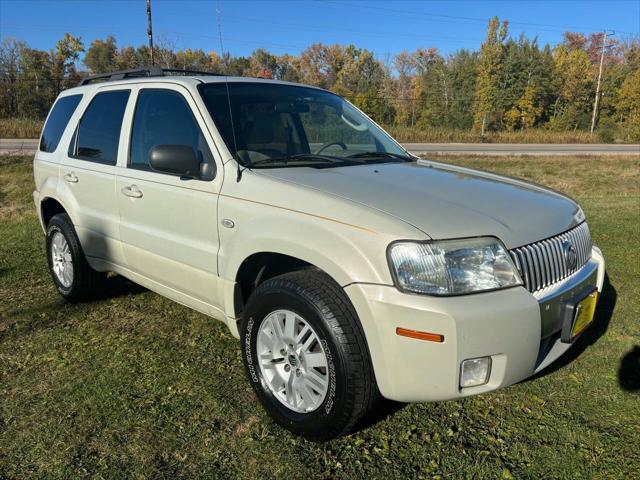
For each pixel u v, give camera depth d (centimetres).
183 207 326
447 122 6544
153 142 360
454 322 222
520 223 262
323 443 271
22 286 512
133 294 486
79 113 446
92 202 412
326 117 389
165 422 288
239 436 277
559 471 248
